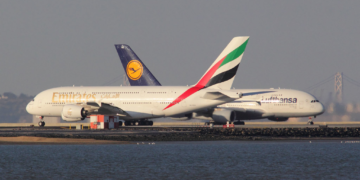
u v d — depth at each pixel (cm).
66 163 13075
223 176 11269
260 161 13300
